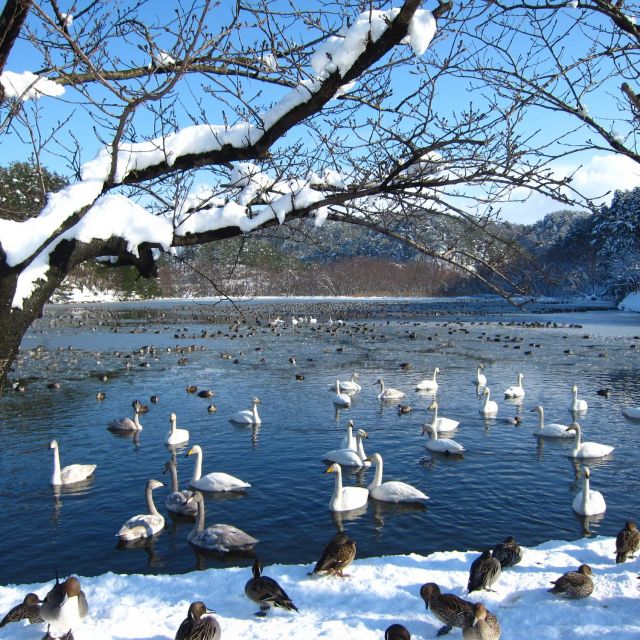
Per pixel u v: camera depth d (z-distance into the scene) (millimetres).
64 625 8273
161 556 14242
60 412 29078
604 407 30031
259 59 5379
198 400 31922
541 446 23094
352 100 5500
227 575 10992
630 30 5211
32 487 18891
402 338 62250
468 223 5293
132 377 38969
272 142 5117
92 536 15359
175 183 5375
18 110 4887
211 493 18281
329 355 49688
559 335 63781
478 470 20266
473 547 14555
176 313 100500
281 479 19531
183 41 4859
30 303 4723
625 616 9141
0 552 14484
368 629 8867
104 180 4957
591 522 15953
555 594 9898
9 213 6441
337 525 15875
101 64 5199
